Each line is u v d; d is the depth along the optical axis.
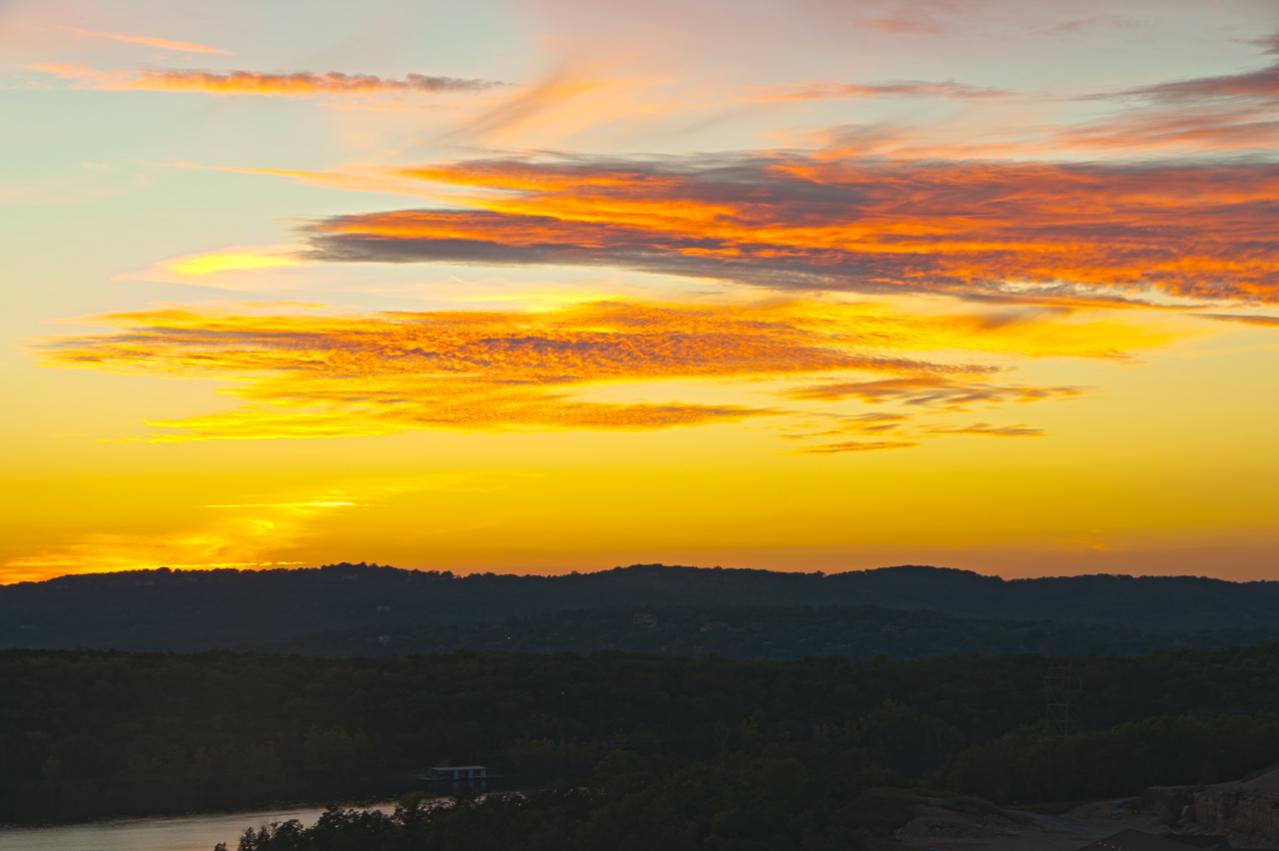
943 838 173.00
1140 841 136.88
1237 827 171.25
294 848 155.00
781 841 149.00
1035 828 181.62
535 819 155.12
